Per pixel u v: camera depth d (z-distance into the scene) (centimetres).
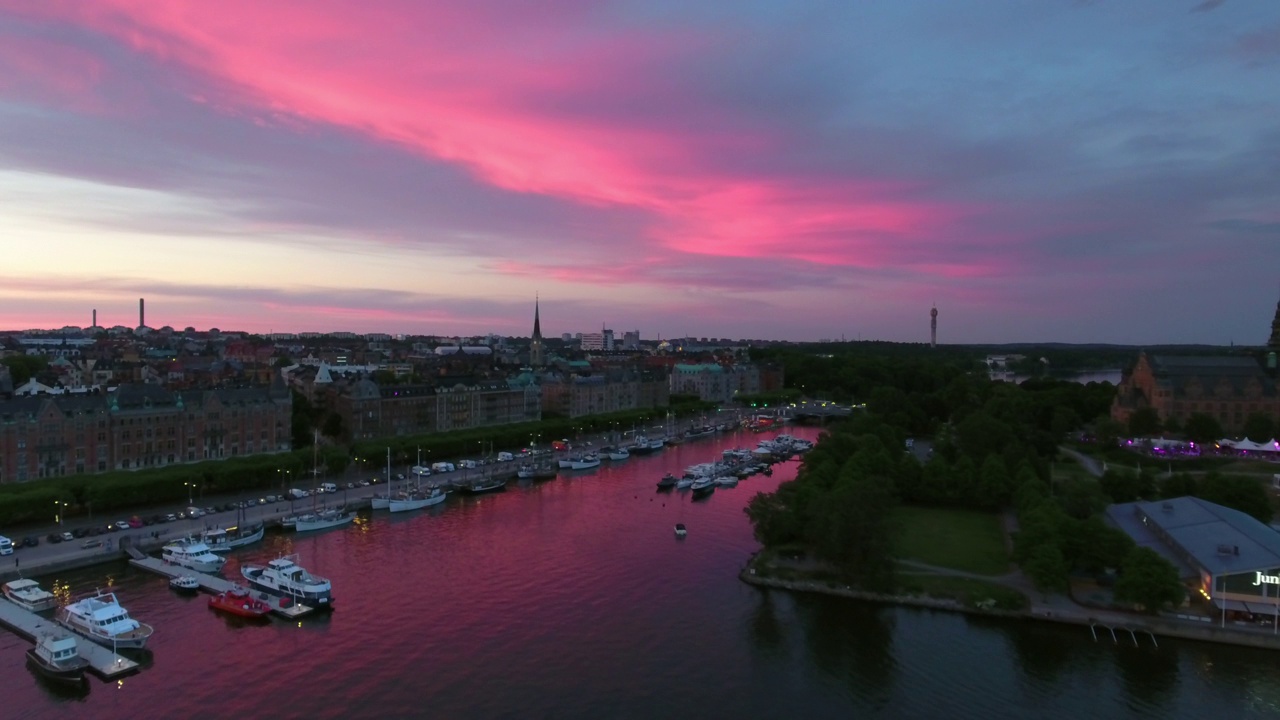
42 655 13662
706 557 19938
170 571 18038
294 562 18912
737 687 13300
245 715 12306
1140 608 15775
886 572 16875
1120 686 13300
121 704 12612
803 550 19350
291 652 14400
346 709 12494
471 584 17888
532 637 15088
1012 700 12912
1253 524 17700
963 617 15912
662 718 12344
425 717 12281
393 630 15388
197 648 14562
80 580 17938
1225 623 14950
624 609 16462
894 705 12788
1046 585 15825
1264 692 13075
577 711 12500
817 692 13150
